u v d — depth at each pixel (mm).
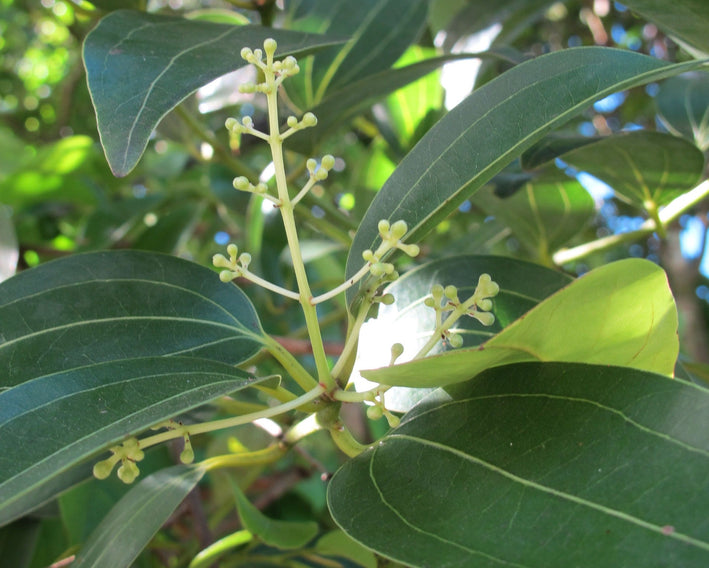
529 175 237
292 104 269
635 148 223
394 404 157
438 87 305
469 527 106
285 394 143
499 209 276
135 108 134
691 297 494
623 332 121
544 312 111
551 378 119
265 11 269
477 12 309
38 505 176
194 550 271
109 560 161
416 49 333
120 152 127
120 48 148
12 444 106
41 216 423
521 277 180
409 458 121
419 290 180
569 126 299
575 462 107
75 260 168
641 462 103
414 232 141
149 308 163
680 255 502
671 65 133
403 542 106
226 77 314
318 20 270
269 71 137
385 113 307
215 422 127
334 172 490
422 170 144
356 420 360
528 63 142
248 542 240
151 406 114
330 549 229
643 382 111
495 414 120
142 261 170
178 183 420
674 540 93
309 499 376
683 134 262
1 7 636
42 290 161
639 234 271
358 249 146
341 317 338
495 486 110
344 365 136
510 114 139
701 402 106
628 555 94
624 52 137
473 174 138
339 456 344
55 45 699
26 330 155
